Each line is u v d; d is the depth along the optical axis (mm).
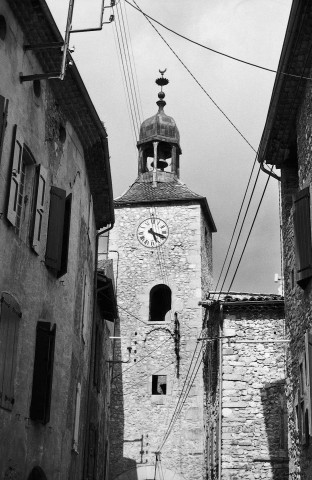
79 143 16203
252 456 19406
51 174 13797
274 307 20578
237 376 20141
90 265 18906
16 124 11680
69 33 11805
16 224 12086
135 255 34656
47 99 13648
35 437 12359
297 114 14328
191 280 33781
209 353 24969
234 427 19688
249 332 20531
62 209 13688
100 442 23422
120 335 33062
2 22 11508
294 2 11586
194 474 29891
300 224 12922
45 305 13109
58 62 13094
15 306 11297
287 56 12828
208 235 37719
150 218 35219
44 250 13055
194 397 31156
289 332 15453
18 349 11664
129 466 30531
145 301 33625
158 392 33281
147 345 32656
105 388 25641
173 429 30828
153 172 37031
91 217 19016
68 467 14906
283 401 19719
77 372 16141
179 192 35719
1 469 10734
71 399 15172
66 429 14547
